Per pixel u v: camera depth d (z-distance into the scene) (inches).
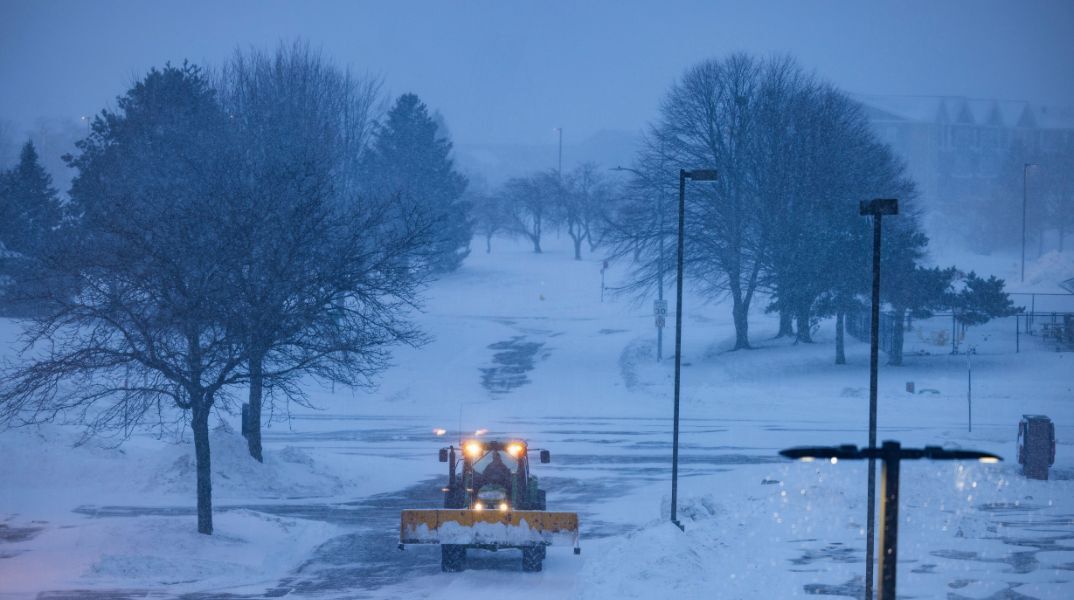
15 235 2908.5
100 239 1146.0
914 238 2551.7
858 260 2469.2
